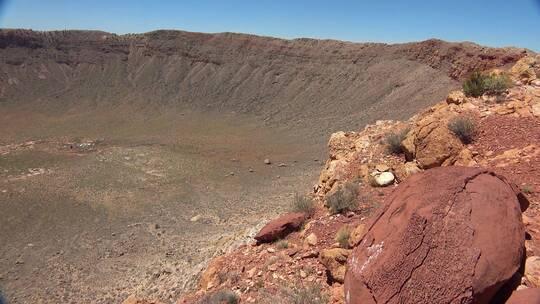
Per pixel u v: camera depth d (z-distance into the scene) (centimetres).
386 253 639
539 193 889
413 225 629
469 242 595
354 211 1155
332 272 893
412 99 7575
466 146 1163
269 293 927
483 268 571
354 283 661
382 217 737
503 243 605
